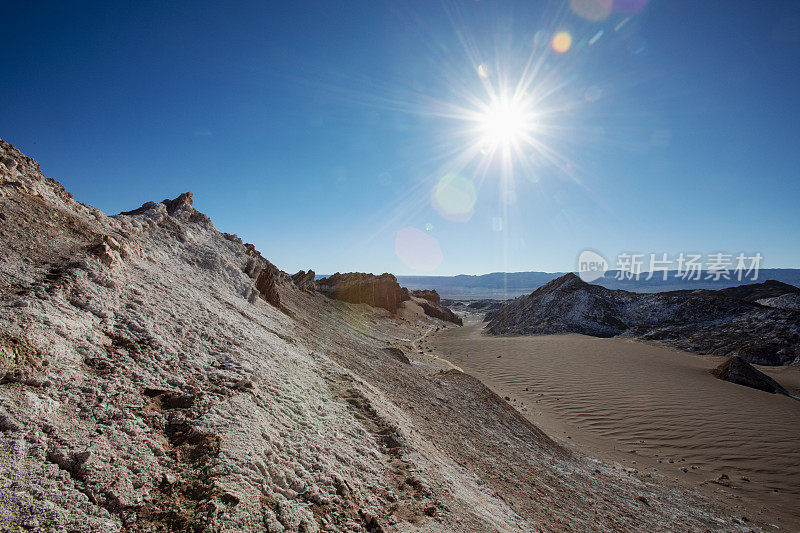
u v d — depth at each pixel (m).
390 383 14.11
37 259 6.96
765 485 14.14
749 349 34.19
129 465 4.04
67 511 3.26
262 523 3.92
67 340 5.38
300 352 11.24
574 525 7.96
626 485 12.57
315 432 6.33
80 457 3.82
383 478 6.01
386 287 71.38
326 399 8.13
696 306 47.59
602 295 58.28
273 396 6.93
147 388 5.49
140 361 5.94
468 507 6.15
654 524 9.76
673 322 46.78
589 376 28.52
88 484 3.61
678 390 24.59
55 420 4.14
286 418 6.38
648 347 39.84
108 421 4.49
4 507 3.04
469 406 15.50
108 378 5.20
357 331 31.50
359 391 9.27
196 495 3.97
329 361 11.70
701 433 18.50
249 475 4.53
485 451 11.05
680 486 13.61
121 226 12.33
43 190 9.91
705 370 30.09
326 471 5.37
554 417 21.34
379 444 7.21
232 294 14.76
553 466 12.26
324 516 4.51
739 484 14.20
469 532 5.23
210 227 20.23
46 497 3.29
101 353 5.63
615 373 29.05
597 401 23.31
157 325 7.26
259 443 5.22
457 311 136.12
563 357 35.06
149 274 9.65
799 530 11.12
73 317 5.95
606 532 8.21
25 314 5.20
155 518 3.57
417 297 101.38
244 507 3.99
